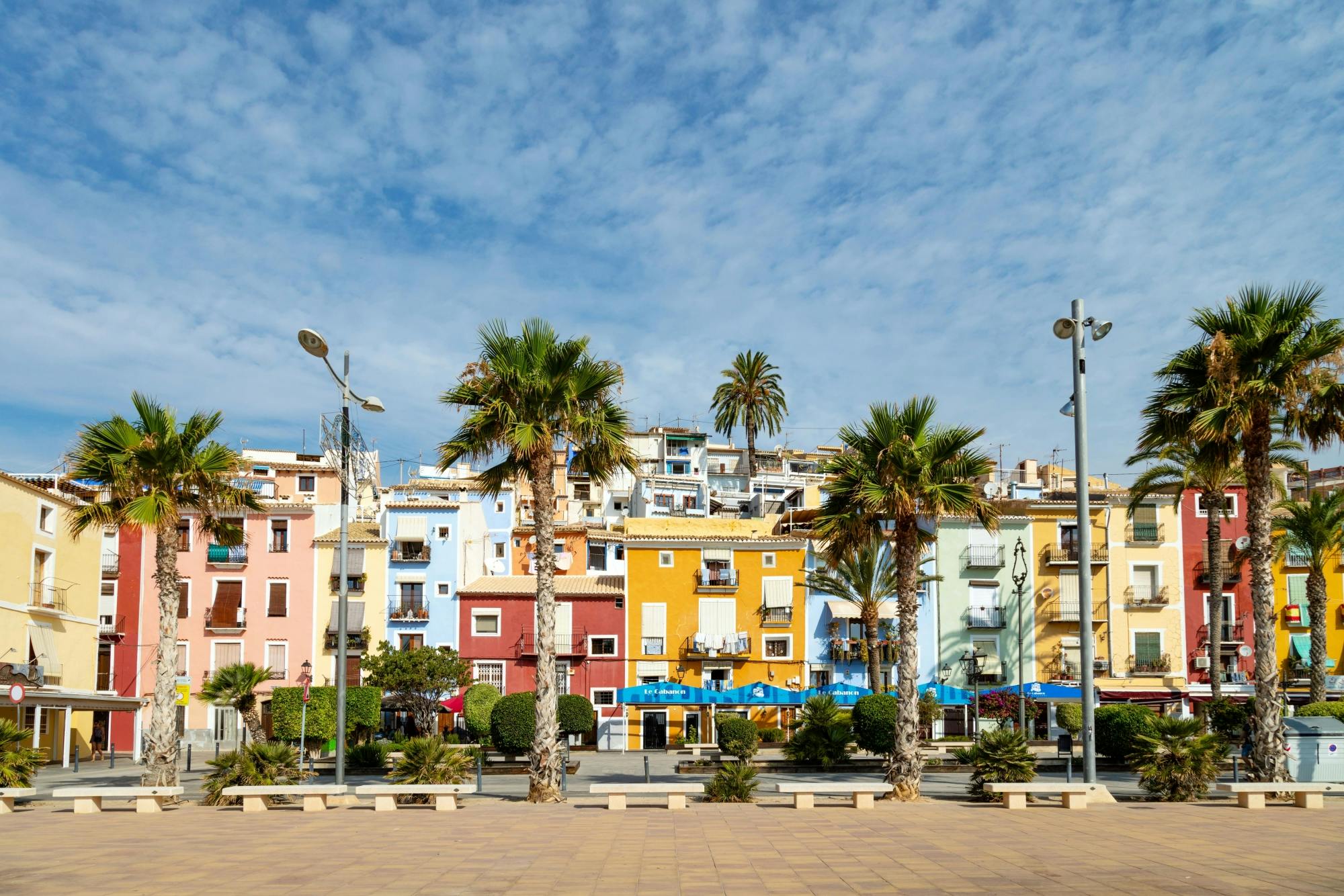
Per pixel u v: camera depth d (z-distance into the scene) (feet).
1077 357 76.33
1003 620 191.01
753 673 189.26
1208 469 85.51
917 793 80.59
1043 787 74.13
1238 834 58.54
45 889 43.57
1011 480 242.99
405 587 196.54
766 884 43.60
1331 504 152.25
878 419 84.99
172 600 87.51
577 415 80.94
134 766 145.07
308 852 53.83
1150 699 182.50
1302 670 187.32
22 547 143.64
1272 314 79.71
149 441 87.15
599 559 218.79
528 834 60.59
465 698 161.27
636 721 185.16
